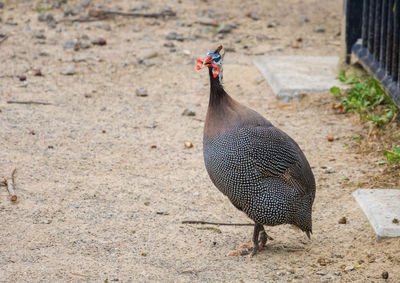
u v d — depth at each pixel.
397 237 8.37
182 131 13.05
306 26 21.64
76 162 11.21
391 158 10.82
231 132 7.84
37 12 21.98
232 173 7.85
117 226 8.98
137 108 14.35
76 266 7.78
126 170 11.02
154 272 7.69
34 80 15.85
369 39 14.25
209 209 9.69
